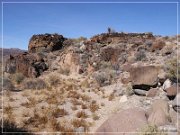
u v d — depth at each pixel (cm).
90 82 2148
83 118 1240
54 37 3425
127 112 960
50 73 2695
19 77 2361
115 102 1530
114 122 899
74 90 1930
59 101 1555
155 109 1025
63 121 1195
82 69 2631
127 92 1606
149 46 2645
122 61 2431
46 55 3127
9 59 2912
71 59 2812
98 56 2675
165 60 2116
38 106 1444
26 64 2661
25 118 1212
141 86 1545
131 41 2852
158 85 1521
